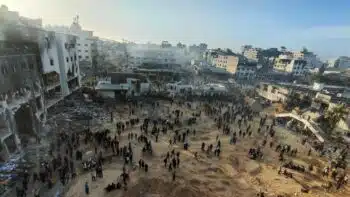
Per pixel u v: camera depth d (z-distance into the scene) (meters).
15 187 23.33
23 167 26.41
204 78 93.44
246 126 48.06
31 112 33.88
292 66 115.06
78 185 24.39
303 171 32.41
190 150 35.16
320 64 165.75
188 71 97.50
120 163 29.19
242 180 28.95
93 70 82.25
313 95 63.75
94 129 38.19
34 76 36.69
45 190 23.12
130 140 35.78
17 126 32.78
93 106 48.69
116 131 38.22
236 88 83.00
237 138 41.56
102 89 56.56
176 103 58.97
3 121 28.89
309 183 29.53
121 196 23.03
